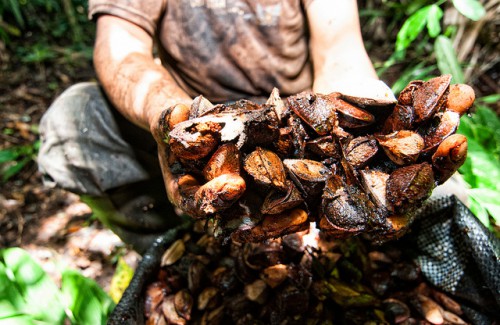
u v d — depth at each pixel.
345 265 0.64
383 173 0.40
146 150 0.78
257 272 0.62
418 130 0.41
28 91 1.67
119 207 0.81
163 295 0.66
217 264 0.67
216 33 0.69
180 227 0.71
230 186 0.35
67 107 0.75
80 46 2.02
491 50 1.42
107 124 0.75
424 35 1.67
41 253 1.02
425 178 0.37
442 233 0.60
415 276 0.62
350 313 0.60
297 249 0.61
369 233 0.41
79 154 0.75
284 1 0.67
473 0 0.83
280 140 0.40
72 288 0.61
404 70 1.63
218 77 0.71
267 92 0.73
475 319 0.58
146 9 0.66
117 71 0.60
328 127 0.40
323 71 0.67
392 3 1.66
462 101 0.40
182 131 0.36
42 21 2.10
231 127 0.36
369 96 0.41
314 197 0.40
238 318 0.62
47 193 1.22
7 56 1.81
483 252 0.54
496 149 0.88
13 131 1.46
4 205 1.18
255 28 0.68
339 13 0.65
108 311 0.64
